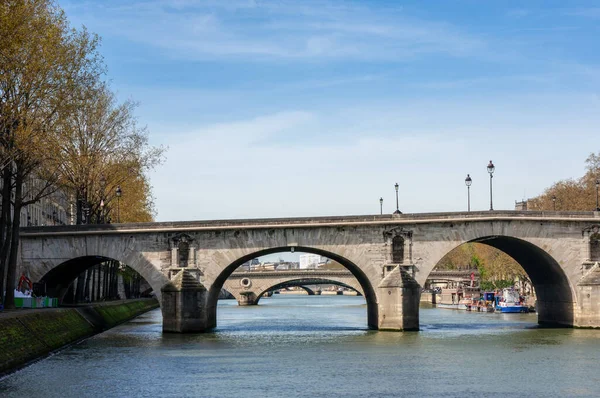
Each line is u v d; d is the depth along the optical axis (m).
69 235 99.75
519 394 57.25
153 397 55.88
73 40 77.00
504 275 190.62
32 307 90.19
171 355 76.44
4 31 65.12
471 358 74.56
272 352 79.25
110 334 96.88
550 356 75.75
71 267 108.25
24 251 100.31
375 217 98.56
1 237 80.06
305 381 62.22
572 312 102.69
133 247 99.31
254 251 98.62
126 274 151.75
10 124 72.25
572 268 100.62
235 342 88.38
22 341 69.62
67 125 79.38
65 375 63.72
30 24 71.12
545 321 112.88
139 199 133.25
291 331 104.06
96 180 102.38
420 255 98.56
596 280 99.50
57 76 73.50
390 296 97.94
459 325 113.56
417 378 63.59
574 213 100.81
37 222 151.25
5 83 70.88
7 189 79.69
